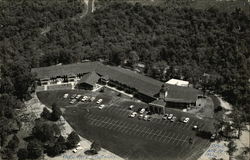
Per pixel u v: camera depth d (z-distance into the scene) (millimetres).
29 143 188750
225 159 186375
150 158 189500
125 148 198000
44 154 192875
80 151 195125
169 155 191500
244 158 186625
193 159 187750
